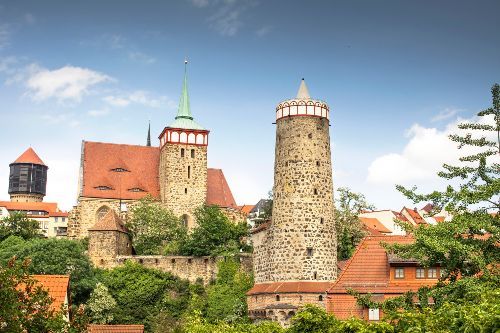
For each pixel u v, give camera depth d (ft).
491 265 116.98
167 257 345.31
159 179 422.41
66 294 167.02
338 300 204.95
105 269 345.10
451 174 120.78
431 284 204.33
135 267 335.88
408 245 122.42
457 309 80.69
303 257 299.79
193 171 410.31
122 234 359.66
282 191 309.83
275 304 288.92
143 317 324.19
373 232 463.42
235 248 348.59
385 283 206.49
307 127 311.88
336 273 305.32
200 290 337.72
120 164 419.54
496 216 116.98
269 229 313.94
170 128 410.72
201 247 349.82
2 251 327.67
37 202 632.38
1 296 102.73
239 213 422.41
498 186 112.78
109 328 252.83
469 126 119.55
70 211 403.54
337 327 95.50
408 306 119.34
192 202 406.41
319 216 304.91
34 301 111.75
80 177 411.54
